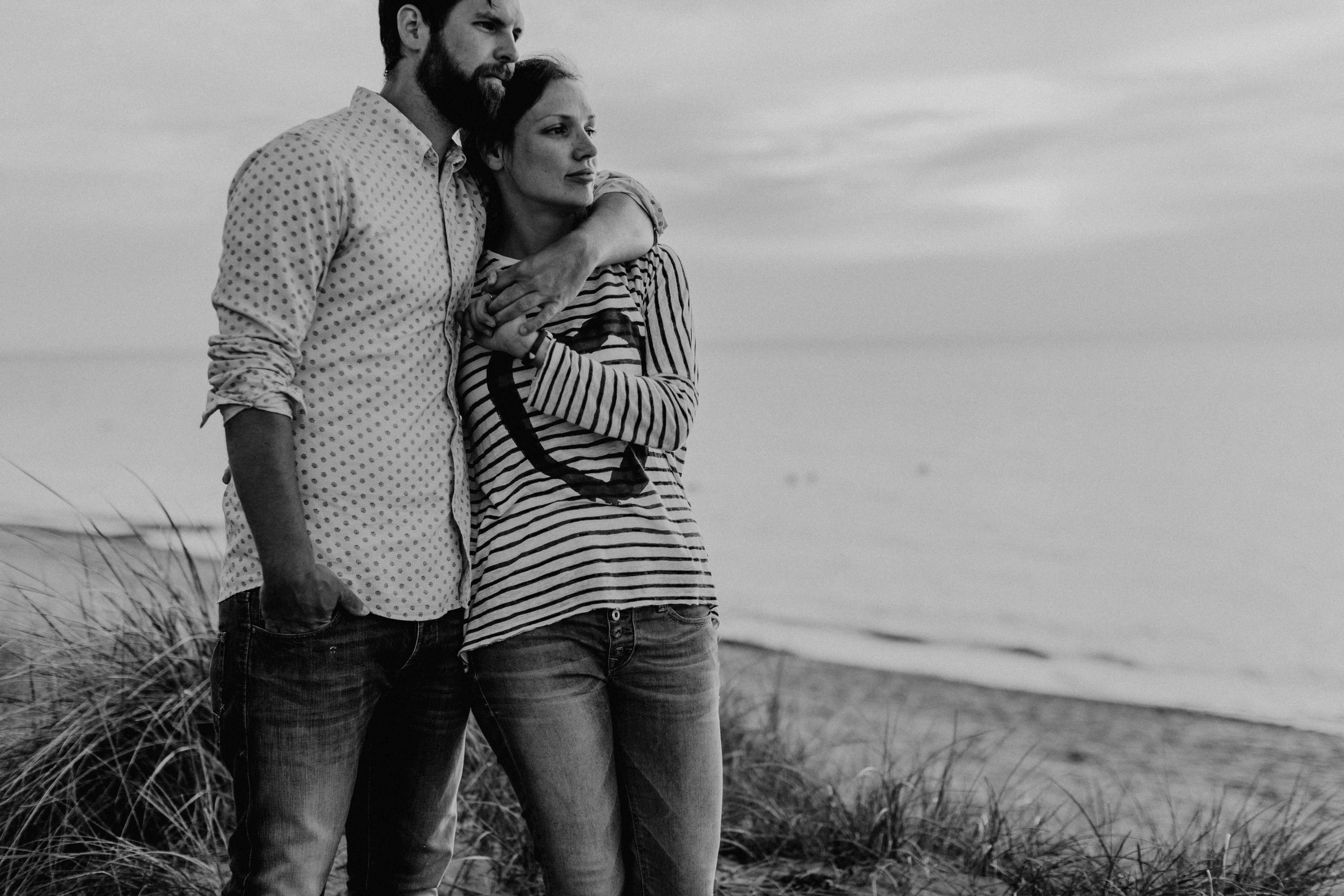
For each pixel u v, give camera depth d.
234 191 1.85
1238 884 3.23
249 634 1.88
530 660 2.01
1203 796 5.53
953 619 12.30
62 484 17.94
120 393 71.69
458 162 2.10
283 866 1.90
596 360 2.12
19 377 105.75
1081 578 15.60
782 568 16.28
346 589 1.84
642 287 2.25
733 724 4.42
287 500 1.76
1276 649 10.74
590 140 2.18
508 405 2.09
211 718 3.20
